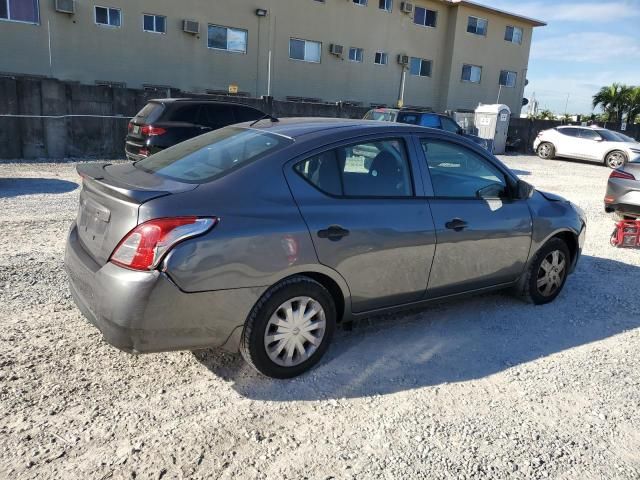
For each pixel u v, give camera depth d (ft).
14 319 13.03
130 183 10.55
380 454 9.10
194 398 10.42
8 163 40.04
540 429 10.11
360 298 12.01
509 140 81.76
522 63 108.17
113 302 9.39
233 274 9.93
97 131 46.29
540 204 15.57
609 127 98.53
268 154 11.00
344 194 11.62
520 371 12.30
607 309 16.49
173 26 69.56
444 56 98.17
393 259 12.17
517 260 15.03
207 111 36.09
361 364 12.15
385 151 12.48
